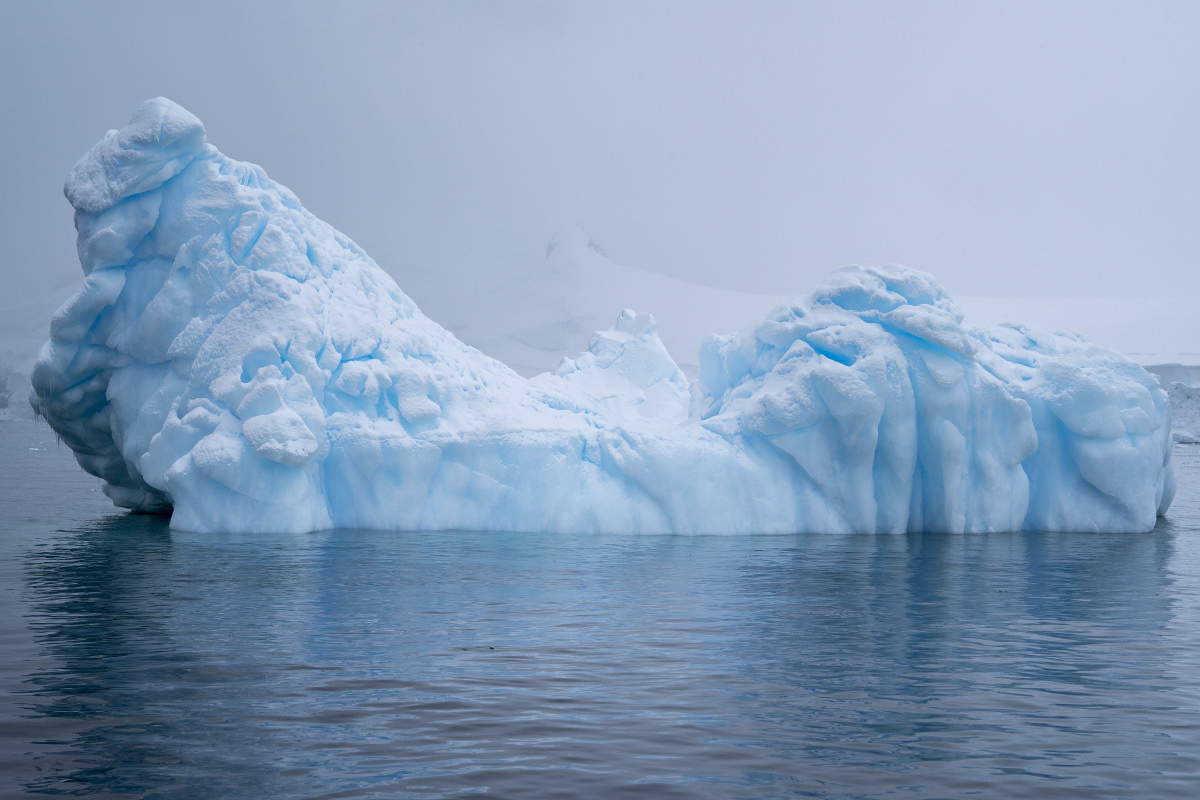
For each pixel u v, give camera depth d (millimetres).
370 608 10516
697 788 5645
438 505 17031
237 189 17031
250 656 8383
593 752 6188
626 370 25594
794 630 9703
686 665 8289
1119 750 6309
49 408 18016
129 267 17188
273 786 5566
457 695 7336
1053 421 18594
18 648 8594
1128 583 12641
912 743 6406
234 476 15680
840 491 17547
